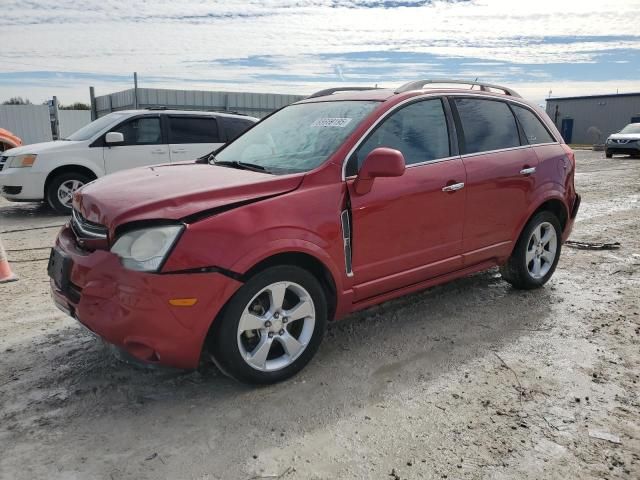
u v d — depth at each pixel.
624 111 45.97
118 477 2.53
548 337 4.13
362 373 3.54
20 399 3.16
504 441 2.83
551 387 3.38
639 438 2.88
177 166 4.13
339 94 4.52
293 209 3.27
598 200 11.13
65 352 3.76
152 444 2.77
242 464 2.63
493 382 3.44
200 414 3.04
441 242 4.13
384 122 3.87
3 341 3.93
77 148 9.10
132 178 3.65
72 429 2.88
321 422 2.98
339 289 3.54
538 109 5.21
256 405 3.14
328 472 2.58
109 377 3.43
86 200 3.37
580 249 6.93
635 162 21.66
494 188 4.43
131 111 9.70
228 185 3.22
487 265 4.65
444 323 4.37
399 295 4.02
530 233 4.91
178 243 2.88
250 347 3.28
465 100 4.48
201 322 2.96
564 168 5.13
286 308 3.42
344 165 3.58
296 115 4.42
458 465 2.64
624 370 3.62
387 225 3.73
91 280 2.98
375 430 2.92
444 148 4.20
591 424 3.00
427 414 3.07
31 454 2.67
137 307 2.85
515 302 4.87
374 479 2.54
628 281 5.56
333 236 3.43
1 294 4.98
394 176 3.42
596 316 4.56
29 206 10.42
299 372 3.51
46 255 6.48
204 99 24.89
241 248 3.02
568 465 2.65
